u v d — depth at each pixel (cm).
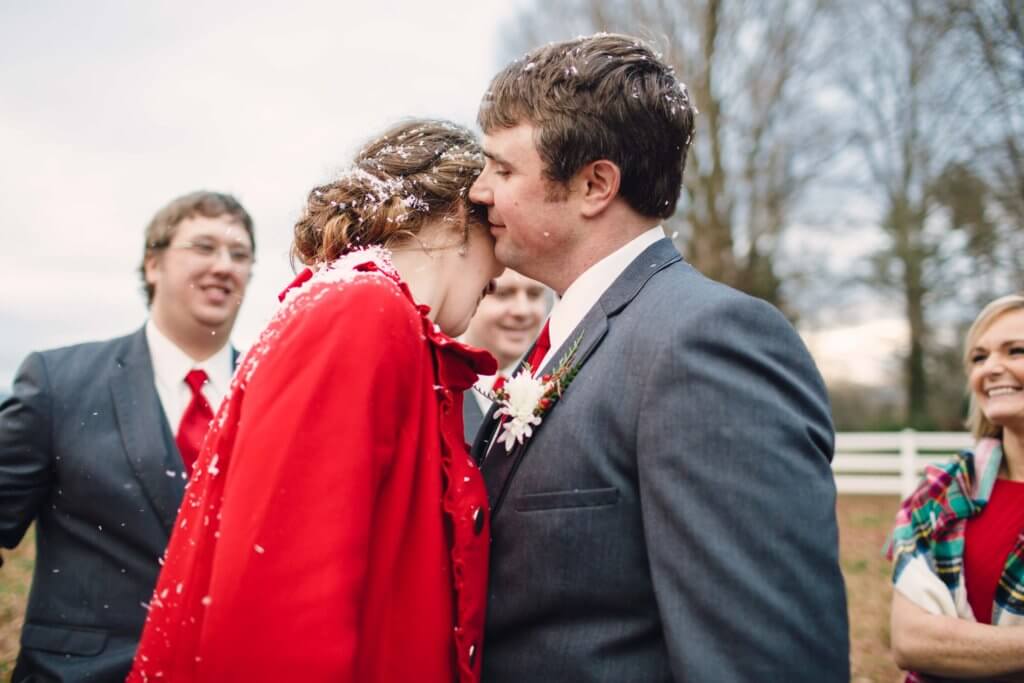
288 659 113
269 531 118
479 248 171
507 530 151
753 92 1688
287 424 123
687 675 121
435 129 178
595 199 159
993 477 211
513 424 153
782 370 135
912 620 202
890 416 1886
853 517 1054
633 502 141
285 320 138
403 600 138
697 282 152
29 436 233
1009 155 1438
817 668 122
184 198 271
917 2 1547
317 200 167
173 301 261
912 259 1753
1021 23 1311
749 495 125
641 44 166
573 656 139
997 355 215
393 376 133
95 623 228
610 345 151
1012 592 197
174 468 241
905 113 1706
